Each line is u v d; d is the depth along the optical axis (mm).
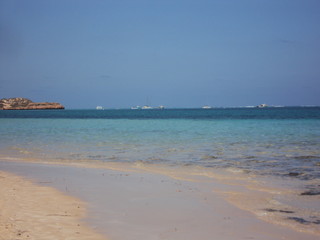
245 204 9281
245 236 6816
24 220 7391
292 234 6965
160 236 6738
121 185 11891
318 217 8102
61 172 14719
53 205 8898
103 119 86062
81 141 29062
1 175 13703
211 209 8789
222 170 15133
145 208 8836
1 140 30203
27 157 20000
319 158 18234
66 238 6410
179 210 8664
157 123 61719
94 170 15336
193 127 48062
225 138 30375
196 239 6605
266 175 13875
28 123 64562
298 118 74812
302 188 11391
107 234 6785
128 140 29578
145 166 16484
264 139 28984
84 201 9484
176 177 13562
